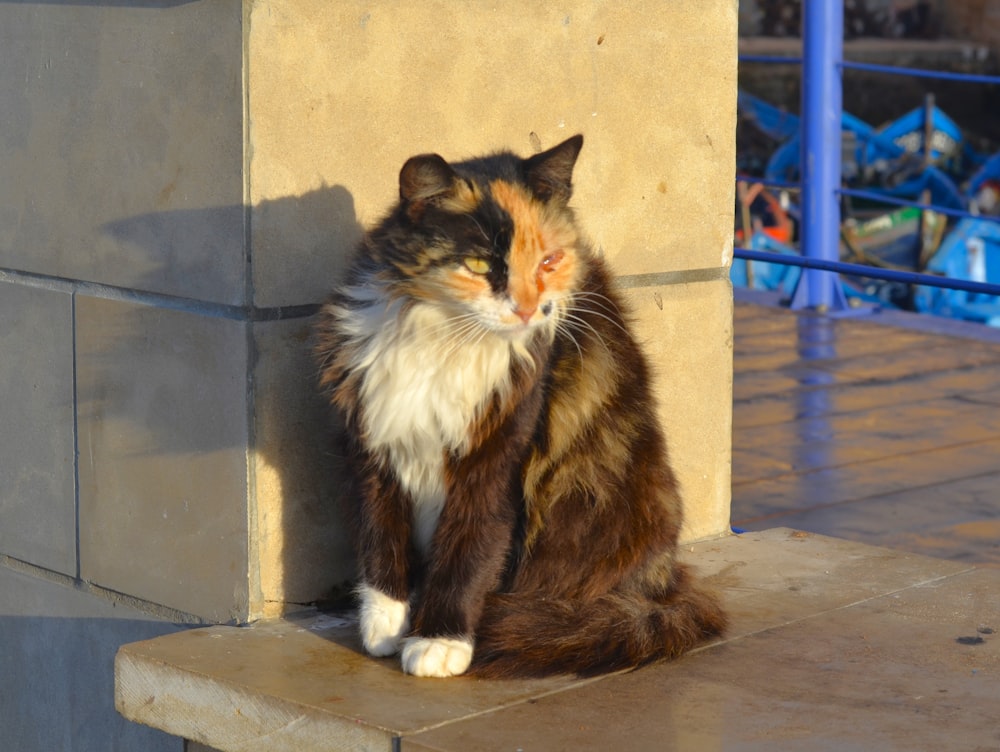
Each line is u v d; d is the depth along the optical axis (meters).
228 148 3.66
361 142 3.86
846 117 22.14
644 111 4.56
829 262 5.57
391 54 3.87
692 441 4.93
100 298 4.12
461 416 3.49
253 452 3.81
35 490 4.49
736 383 9.03
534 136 4.27
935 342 10.27
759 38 27.56
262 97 3.63
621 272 4.61
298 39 3.67
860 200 21.05
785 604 4.19
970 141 25.19
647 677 3.55
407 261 3.42
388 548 3.69
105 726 4.45
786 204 18.44
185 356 3.91
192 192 3.78
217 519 3.93
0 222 4.39
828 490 6.91
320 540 4.01
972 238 18.02
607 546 3.85
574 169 4.36
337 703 3.33
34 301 4.33
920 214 18.27
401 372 3.46
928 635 3.90
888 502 6.74
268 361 3.79
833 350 9.98
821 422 8.17
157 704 3.64
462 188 3.47
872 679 3.54
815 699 3.40
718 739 3.14
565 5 4.27
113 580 4.30
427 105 3.98
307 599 4.02
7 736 4.85
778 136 23.59
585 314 3.90
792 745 3.11
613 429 3.89
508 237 3.43
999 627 3.98
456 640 3.57
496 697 3.39
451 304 3.43
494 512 3.62
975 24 28.23
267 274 3.73
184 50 3.71
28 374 4.41
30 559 4.58
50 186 4.19
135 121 3.89
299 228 3.78
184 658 3.63
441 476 3.59
